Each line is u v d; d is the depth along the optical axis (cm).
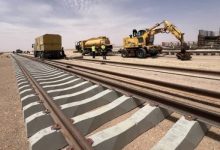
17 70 1496
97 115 373
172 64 1712
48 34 3441
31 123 347
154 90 609
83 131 345
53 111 396
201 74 995
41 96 531
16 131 407
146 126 354
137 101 472
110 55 4169
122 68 1459
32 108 421
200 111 335
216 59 2234
